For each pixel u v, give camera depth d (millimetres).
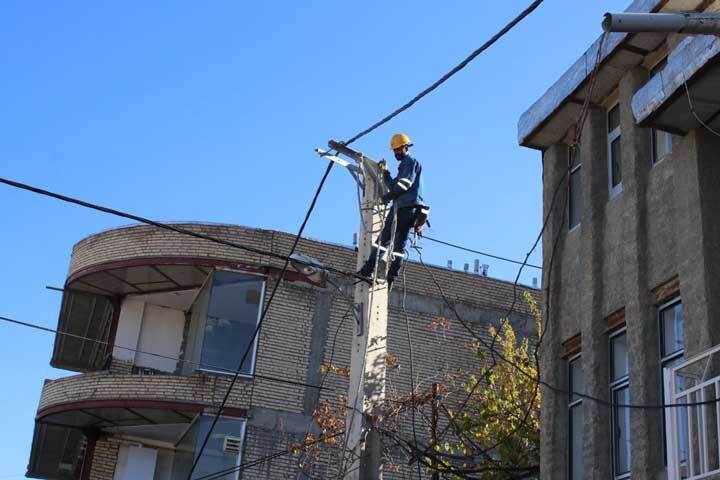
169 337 29375
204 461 24891
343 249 27844
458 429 18609
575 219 16172
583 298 14930
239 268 26703
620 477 13680
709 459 11734
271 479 24859
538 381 14695
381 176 14672
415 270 28859
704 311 12406
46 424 27500
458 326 28625
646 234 14039
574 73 15570
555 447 15078
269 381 25922
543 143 16938
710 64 12039
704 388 11844
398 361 27547
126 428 27672
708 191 13047
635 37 14367
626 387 13977
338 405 25438
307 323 26828
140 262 27000
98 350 30141
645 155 14445
